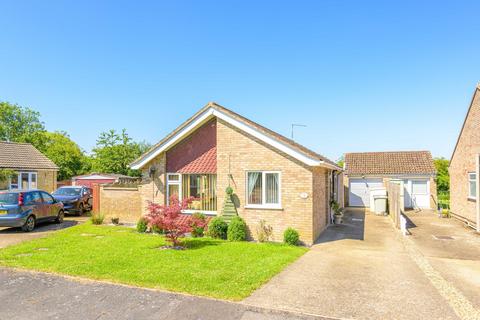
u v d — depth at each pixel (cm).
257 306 606
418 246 1186
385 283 744
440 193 3656
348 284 735
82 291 689
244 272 805
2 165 2406
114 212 1692
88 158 5066
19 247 1091
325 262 932
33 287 715
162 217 1092
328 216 1706
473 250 1122
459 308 604
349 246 1176
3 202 1417
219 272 804
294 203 1229
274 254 1009
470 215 1736
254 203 1298
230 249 1072
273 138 1246
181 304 617
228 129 1348
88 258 942
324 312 584
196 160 1420
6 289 705
